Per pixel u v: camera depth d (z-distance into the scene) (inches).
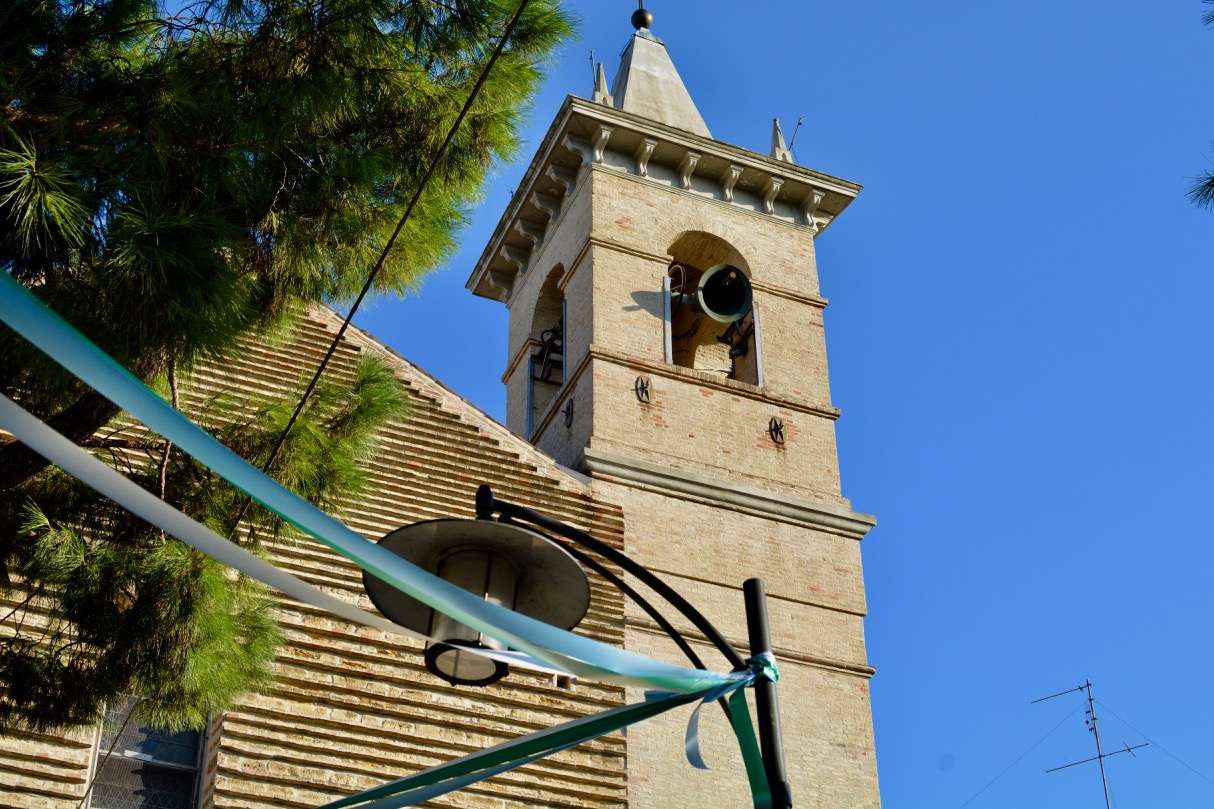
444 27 406.0
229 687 374.0
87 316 320.5
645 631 810.2
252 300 382.0
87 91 349.4
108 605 344.2
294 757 635.5
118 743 629.9
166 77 345.7
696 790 756.6
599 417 920.3
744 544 887.1
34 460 338.0
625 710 311.4
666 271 1026.1
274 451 374.0
